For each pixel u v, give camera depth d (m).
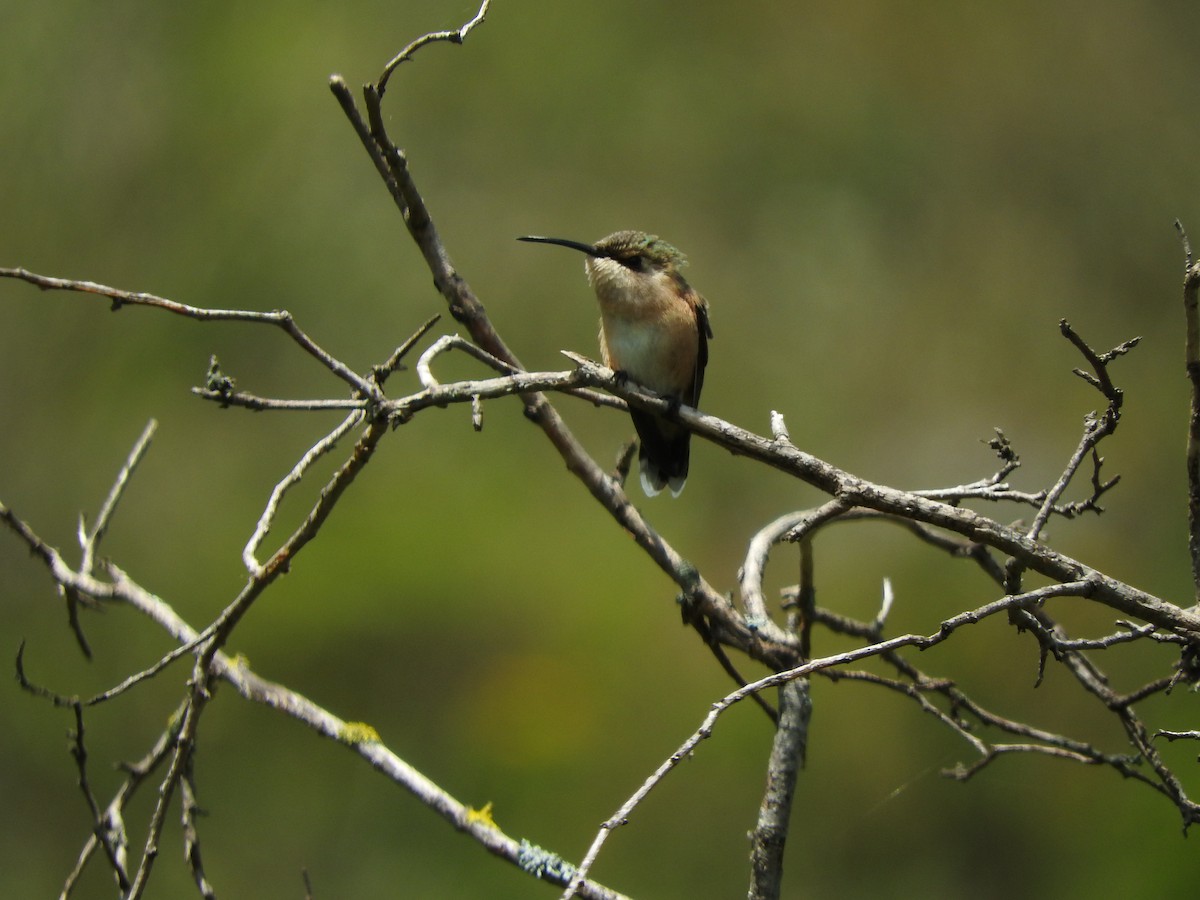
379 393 3.92
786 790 4.12
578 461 5.11
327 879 9.86
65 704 4.29
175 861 9.78
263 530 4.13
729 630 4.85
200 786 10.34
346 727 4.75
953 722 4.98
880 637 5.35
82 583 5.08
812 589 5.32
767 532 5.21
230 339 13.83
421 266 14.44
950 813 10.31
